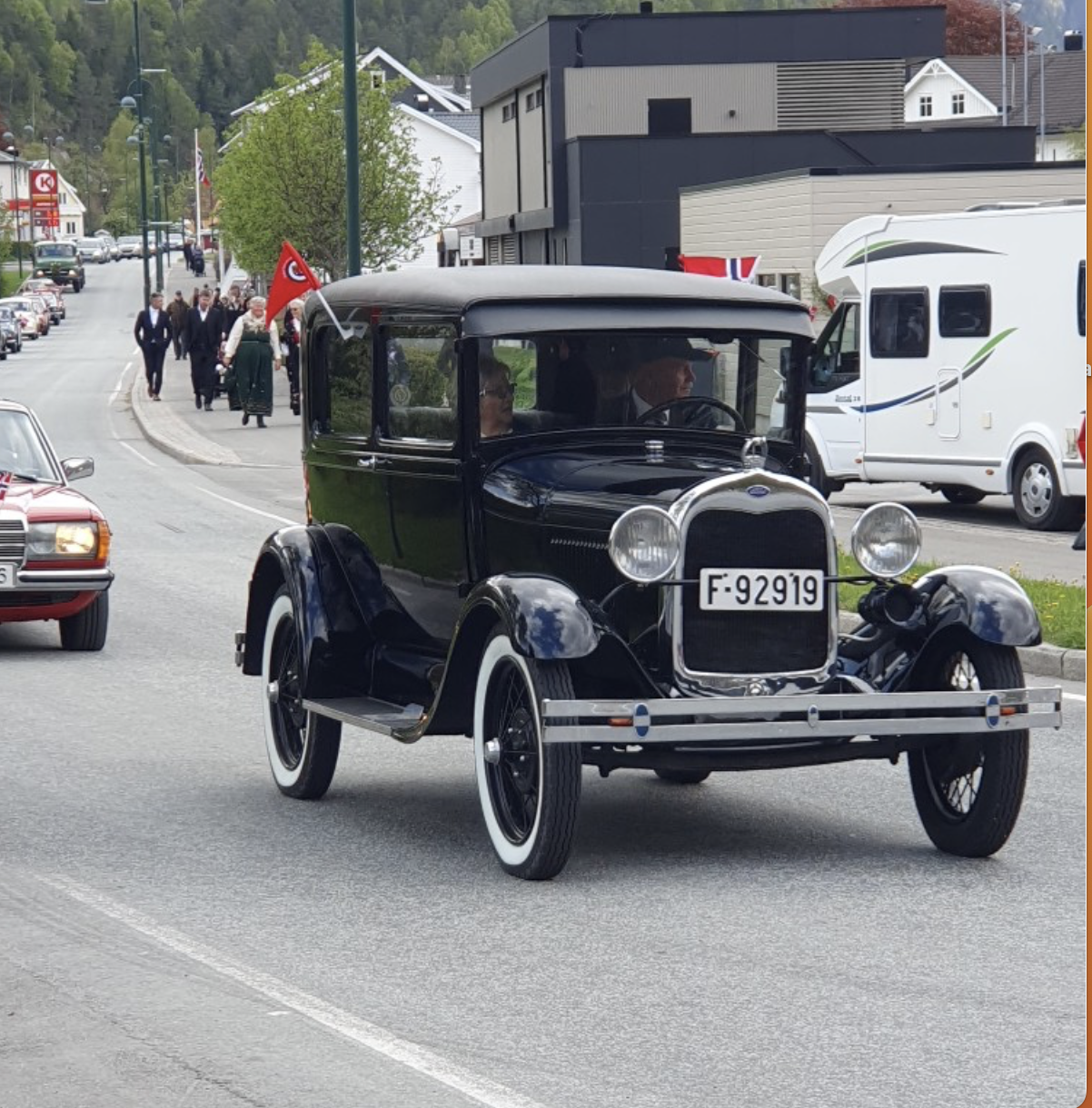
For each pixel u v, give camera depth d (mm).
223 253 162250
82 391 70938
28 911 9883
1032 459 28531
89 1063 7566
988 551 25625
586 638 10008
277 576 12977
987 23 131750
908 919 9586
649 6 73688
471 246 58219
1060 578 22297
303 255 63688
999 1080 7293
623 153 65188
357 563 12664
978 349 29359
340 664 12281
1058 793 12633
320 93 63312
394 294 12242
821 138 64000
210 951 9125
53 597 18609
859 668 10898
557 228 69812
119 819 12047
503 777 10641
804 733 10188
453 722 11086
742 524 10484
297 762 12664
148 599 22688
